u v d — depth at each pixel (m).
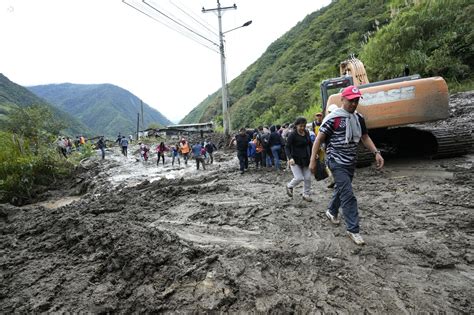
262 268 3.18
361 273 2.96
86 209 6.03
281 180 8.06
